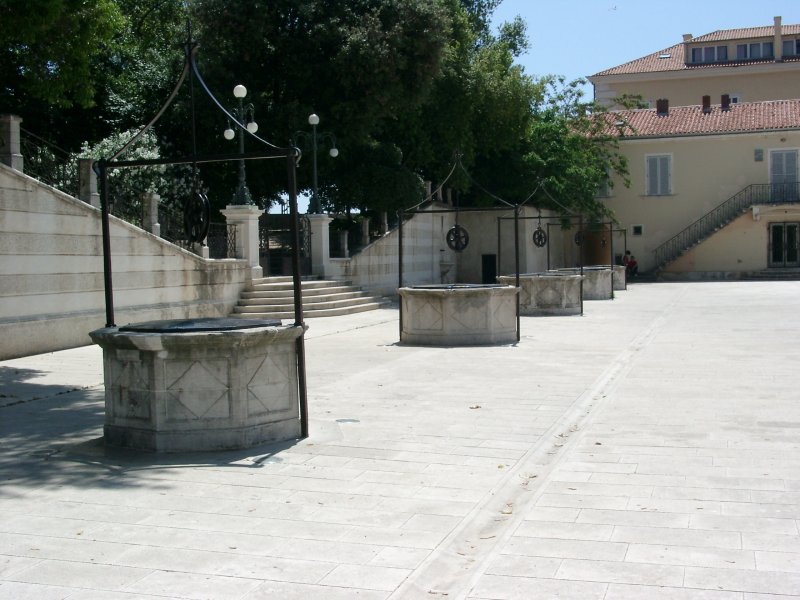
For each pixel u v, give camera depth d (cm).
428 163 3372
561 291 2284
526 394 1041
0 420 911
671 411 926
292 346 782
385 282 2980
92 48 1438
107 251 836
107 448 758
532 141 3853
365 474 667
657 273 4788
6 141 1498
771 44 5753
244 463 700
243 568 470
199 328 738
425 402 991
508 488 630
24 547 508
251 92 2634
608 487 629
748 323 1995
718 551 489
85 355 1469
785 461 698
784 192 4684
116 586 446
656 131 4919
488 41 4491
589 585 444
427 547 502
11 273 1427
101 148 2212
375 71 2570
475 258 3834
